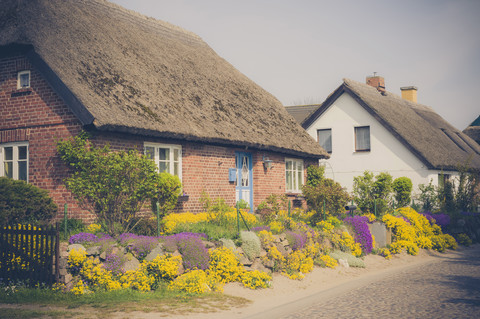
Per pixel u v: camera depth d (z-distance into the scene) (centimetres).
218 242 1172
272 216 1555
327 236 1540
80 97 1264
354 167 2995
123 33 1841
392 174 2861
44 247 1004
